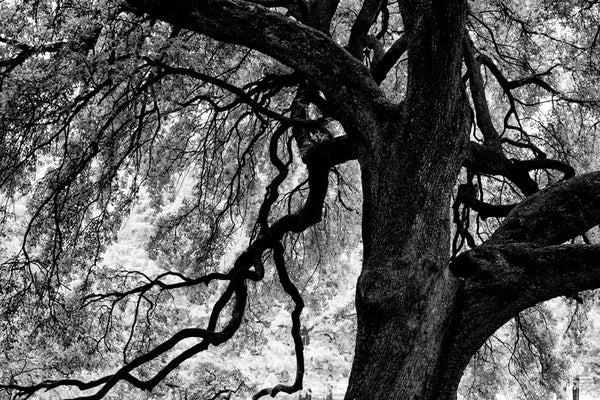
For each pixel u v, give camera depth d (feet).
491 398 37.91
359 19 25.43
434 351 16.22
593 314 62.03
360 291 16.60
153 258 38.04
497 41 36.19
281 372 58.44
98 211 32.63
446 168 16.57
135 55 18.37
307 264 43.27
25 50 20.06
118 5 18.29
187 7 17.29
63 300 27.04
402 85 38.55
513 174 23.03
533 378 35.88
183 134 34.40
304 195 41.75
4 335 28.14
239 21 17.43
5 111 18.76
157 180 35.42
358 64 17.89
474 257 16.74
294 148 41.68
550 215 17.21
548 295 16.14
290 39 17.62
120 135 25.71
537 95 35.86
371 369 16.05
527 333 35.96
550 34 34.12
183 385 38.70
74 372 31.76
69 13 18.76
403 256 16.30
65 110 19.44
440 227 16.60
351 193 42.32
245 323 42.42
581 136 34.17
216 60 28.91
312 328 63.93
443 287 16.47
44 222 27.50
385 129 17.39
